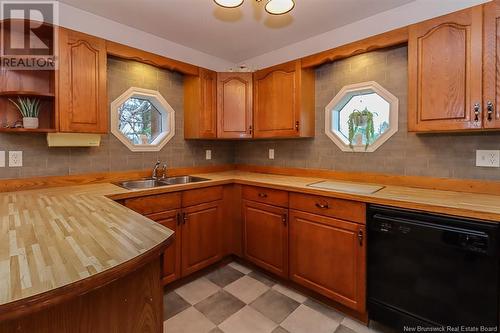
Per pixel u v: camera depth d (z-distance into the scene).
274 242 2.24
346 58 2.32
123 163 2.44
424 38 1.67
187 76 2.80
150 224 1.11
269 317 1.81
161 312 1.00
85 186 2.11
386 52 2.12
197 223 2.32
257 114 2.74
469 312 1.34
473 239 1.28
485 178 1.72
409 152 2.03
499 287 1.25
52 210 1.34
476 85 1.49
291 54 2.82
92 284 0.67
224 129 2.82
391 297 1.60
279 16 2.23
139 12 2.16
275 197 2.23
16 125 1.83
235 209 2.60
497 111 1.43
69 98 1.86
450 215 1.37
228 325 1.73
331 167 2.49
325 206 1.89
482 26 1.46
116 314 0.84
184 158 2.91
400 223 1.51
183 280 2.29
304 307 1.93
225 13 2.19
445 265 1.40
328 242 1.88
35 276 0.67
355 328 1.71
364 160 2.28
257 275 2.41
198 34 2.57
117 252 0.82
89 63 1.95
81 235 0.97
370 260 1.68
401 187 2.01
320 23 2.35
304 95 2.45
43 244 0.88
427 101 1.66
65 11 2.04
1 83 1.78
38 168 1.98
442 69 1.60
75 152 2.15
